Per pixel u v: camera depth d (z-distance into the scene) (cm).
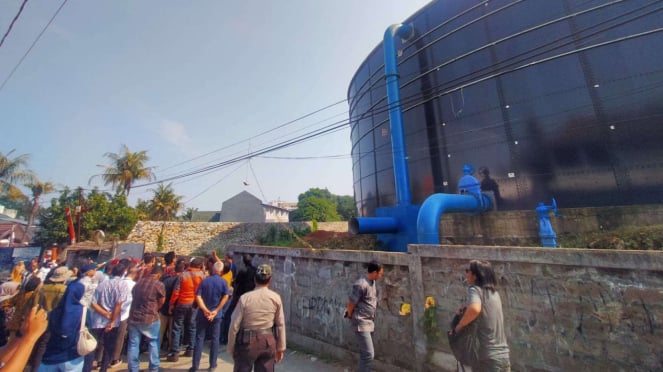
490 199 866
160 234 2231
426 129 1087
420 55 1141
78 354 330
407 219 863
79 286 348
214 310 480
